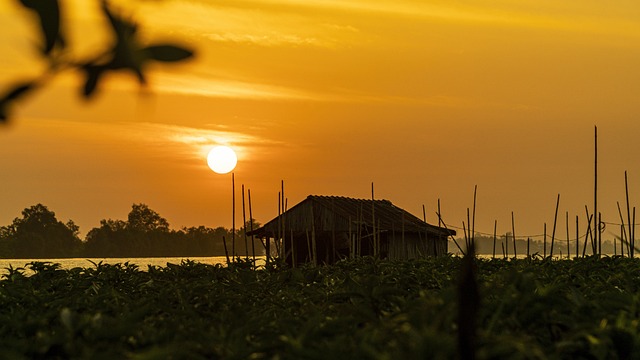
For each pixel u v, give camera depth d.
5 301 13.57
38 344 8.42
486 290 9.30
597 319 9.13
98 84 2.87
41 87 2.84
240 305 11.97
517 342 7.15
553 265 19.75
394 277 15.34
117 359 7.58
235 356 8.12
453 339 6.90
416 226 55.19
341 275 18.27
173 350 7.89
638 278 14.71
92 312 11.39
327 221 54.19
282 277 17.66
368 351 6.89
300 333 8.43
